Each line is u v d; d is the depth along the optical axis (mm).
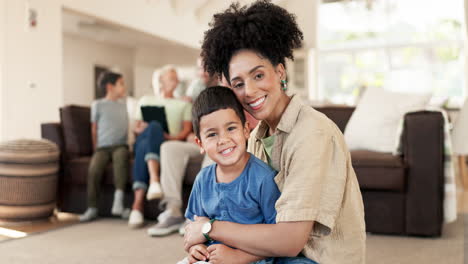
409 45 9844
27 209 3037
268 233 936
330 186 970
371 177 2570
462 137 2740
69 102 10086
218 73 1134
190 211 1166
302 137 978
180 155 2836
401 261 2070
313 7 10016
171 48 11562
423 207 2545
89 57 10586
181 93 5484
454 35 9492
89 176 3168
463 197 3889
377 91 3109
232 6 1071
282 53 1033
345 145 1057
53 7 5629
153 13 7938
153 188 2783
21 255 2289
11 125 5051
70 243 2525
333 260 1009
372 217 2650
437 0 9617
